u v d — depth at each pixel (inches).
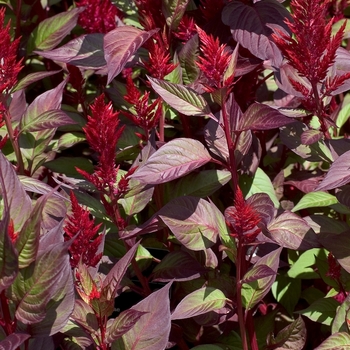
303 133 63.2
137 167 60.1
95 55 66.6
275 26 65.3
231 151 60.0
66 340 59.1
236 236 57.8
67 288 54.6
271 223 60.6
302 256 66.1
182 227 59.2
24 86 65.2
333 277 62.2
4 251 52.2
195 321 63.1
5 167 54.6
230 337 63.9
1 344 52.6
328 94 62.2
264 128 58.9
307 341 67.3
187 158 58.9
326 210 69.1
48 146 69.4
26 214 54.7
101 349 57.2
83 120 70.0
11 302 55.7
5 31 60.2
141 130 66.7
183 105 59.7
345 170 57.4
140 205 62.9
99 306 55.5
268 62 68.4
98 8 70.1
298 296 67.0
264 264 58.4
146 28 65.0
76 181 62.8
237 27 65.4
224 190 69.2
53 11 83.4
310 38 60.0
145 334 56.9
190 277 61.7
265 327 64.7
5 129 67.5
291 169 72.3
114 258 63.2
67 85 75.7
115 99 70.1
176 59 65.9
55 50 67.1
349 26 71.5
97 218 63.9
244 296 60.3
